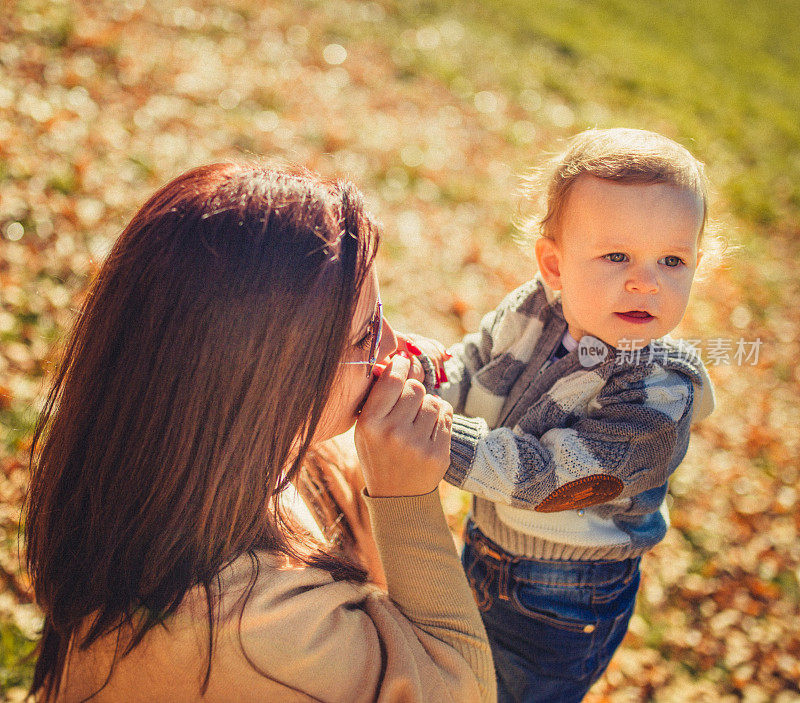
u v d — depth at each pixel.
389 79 7.78
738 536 3.93
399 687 1.05
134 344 0.95
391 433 1.12
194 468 0.97
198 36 6.83
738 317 5.78
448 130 7.23
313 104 6.63
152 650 1.02
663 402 1.39
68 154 4.48
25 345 3.29
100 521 1.01
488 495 1.39
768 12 15.80
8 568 2.42
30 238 3.80
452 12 10.16
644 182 1.29
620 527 1.56
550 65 9.81
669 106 9.91
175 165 4.89
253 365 0.94
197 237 0.94
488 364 1.64
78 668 1.11
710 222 1.47
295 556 1.12
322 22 8.28
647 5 13.81
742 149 9.44
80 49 5.66
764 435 4.71
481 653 1.15
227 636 1.00
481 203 6.19
